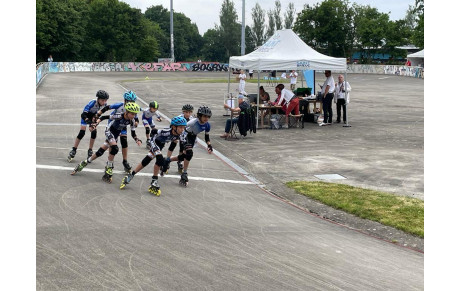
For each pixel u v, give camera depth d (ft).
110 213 23.85
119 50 276.41
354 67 232.73
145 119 38.70
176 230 21.99
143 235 20.98
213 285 16.25
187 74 207.31
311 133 54.19
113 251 18.85
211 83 142.61
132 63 220.02
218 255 19.10
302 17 258.98
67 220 22.21
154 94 102.58
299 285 16.60
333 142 48.62
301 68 56.18
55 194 26.23
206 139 30.73
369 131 55.98
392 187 31.83
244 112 48.96
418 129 57.77
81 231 20.89
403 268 18.70
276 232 22.68
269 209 26.91
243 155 41.91
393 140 50.01
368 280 17.31
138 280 16.35
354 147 45.98
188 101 88.48
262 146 46.11
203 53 404.77
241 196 29.32
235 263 18.35
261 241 21.17
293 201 29.04
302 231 23.15
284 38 59.77
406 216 25.34
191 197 28.12
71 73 181.98
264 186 32.35
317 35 254.06
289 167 37.70
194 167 36.47
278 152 43.27
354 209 26.58
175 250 19.38
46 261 17.46
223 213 25.43
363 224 24.63
